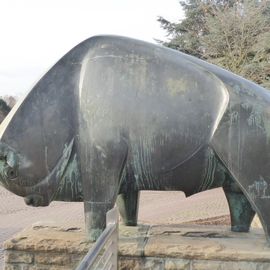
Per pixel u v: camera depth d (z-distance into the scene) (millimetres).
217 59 21938
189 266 3926
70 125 4020
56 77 4070
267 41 20688
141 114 3939
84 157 3988
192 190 4152
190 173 4027
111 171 3947
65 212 11984
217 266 3895
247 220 4559
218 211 10945
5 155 3951
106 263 3441
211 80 4023
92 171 3969
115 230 3750
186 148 3955
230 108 3936
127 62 4020
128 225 4730
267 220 3984
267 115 3973
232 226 4602
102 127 3939
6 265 4141
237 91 3982
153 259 3959
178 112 3947
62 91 4051
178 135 3943
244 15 21656
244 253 3867
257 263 3859
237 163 3930
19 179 4004
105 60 4027
